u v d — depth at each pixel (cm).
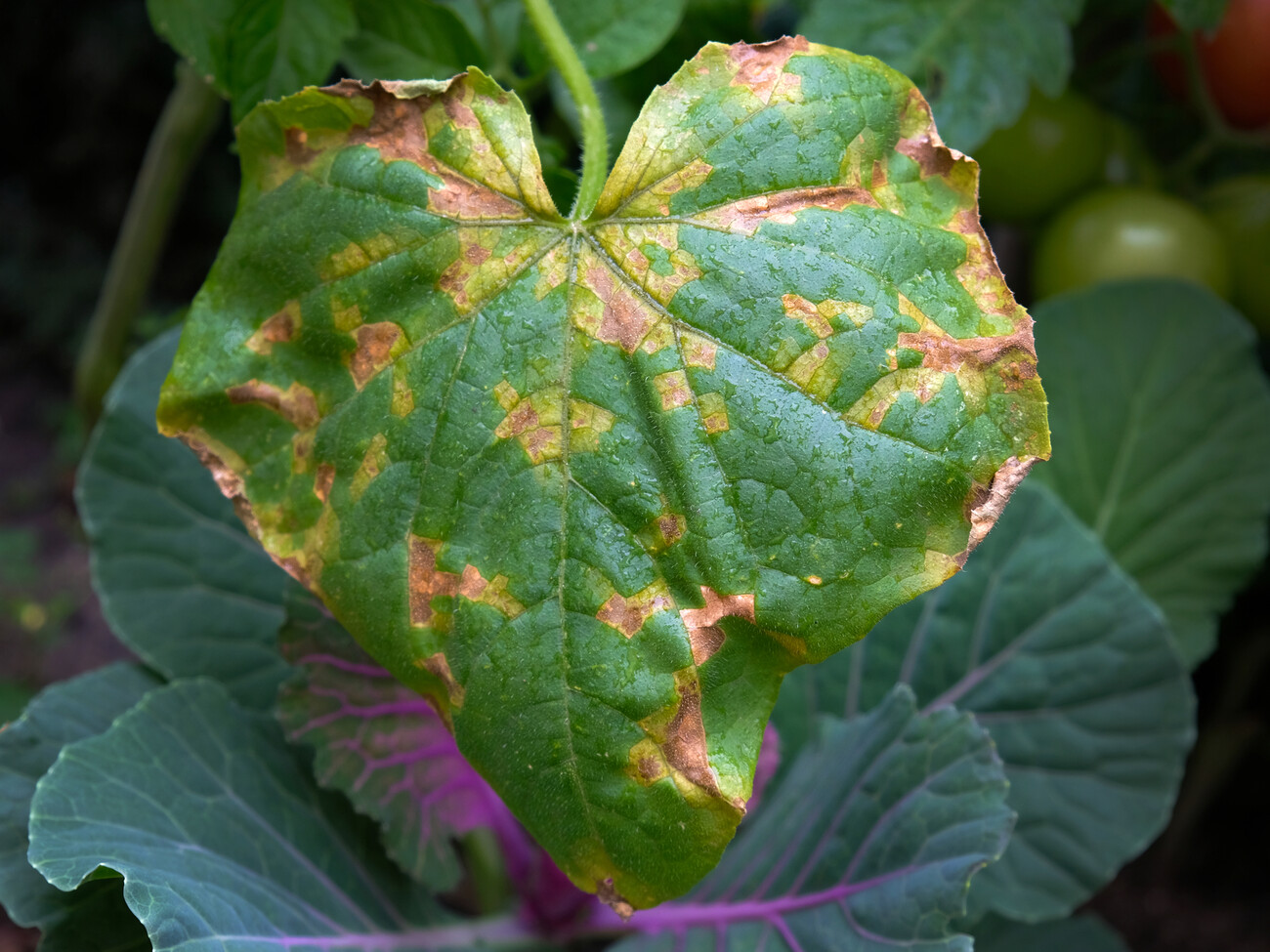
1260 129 65
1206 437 64
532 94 56
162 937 40
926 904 44
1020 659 55
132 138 240
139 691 52
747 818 54
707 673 39
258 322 41
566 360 39
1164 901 100
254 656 54
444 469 39
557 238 39
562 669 39
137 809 45
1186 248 64
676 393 39
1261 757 100
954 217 39
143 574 54
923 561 38
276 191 41
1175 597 64
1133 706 54
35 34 229
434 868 49
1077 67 69
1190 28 56
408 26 49
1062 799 54
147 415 55
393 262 40
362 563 40
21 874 45
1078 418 64
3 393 228
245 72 49
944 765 46
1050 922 65
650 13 49
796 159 39
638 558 39
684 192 39
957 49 54
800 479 38
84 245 241
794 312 38
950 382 38
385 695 48
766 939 48
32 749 48
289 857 47
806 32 54
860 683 56
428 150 40
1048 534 56
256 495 41
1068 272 66
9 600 165
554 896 52
